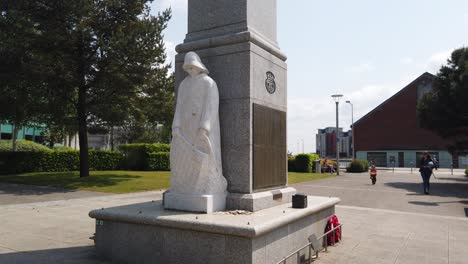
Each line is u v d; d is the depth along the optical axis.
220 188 6.14
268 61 6.98
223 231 4.77
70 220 9.41
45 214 10.44
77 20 18.84
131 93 20.86
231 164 6.35
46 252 6.26
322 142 97.62
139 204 6.73
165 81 21.84
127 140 47.50
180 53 7.14
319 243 6.36
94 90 20.25
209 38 6.80
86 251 6.34
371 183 23.45
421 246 7.03
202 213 5.69
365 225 9.19
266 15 7.34
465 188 20.42
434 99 24.89
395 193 17.66
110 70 19.89
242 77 6.39
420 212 11.85
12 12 17.77
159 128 49.28
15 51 17.89
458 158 51.03
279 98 7.34
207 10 7.10
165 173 25.78
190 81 6.42
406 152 53.88
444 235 8.08
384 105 56.00
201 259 5.02
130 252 5.66
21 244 6.82
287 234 5.55
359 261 6.00
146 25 19.81
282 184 7.29
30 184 18.77
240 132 6.32
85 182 19.23
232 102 6.43
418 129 53.62
